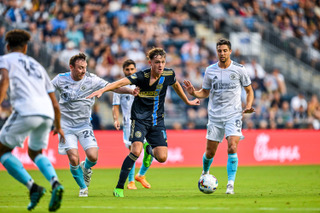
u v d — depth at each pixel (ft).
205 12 299.17
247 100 103.09
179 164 201.57
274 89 262.88
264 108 249.34
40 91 66.54
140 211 68.23
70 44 246.27
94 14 274.36
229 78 101.40
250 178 145.79
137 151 92.53
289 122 233.35
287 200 82.84
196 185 125.70
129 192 106.73
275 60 288.10
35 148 69.10
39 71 67.56
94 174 164.76
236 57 273.13
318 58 292.81
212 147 105.29
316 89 283.18
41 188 65.98
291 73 285.23
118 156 195.11
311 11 323.16
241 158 206.59
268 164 209.56
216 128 103.86
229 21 294.87
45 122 66.18
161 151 93.61
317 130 218.18
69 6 271.28
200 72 256.32
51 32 252.01
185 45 269.85
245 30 291.99
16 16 253.85
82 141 97.66
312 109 251.19
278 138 212.23
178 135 202.59
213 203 78.38
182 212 66.74
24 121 64.75
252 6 310.24
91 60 249.96
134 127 93.81
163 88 94.27
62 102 96.78
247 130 209.36
